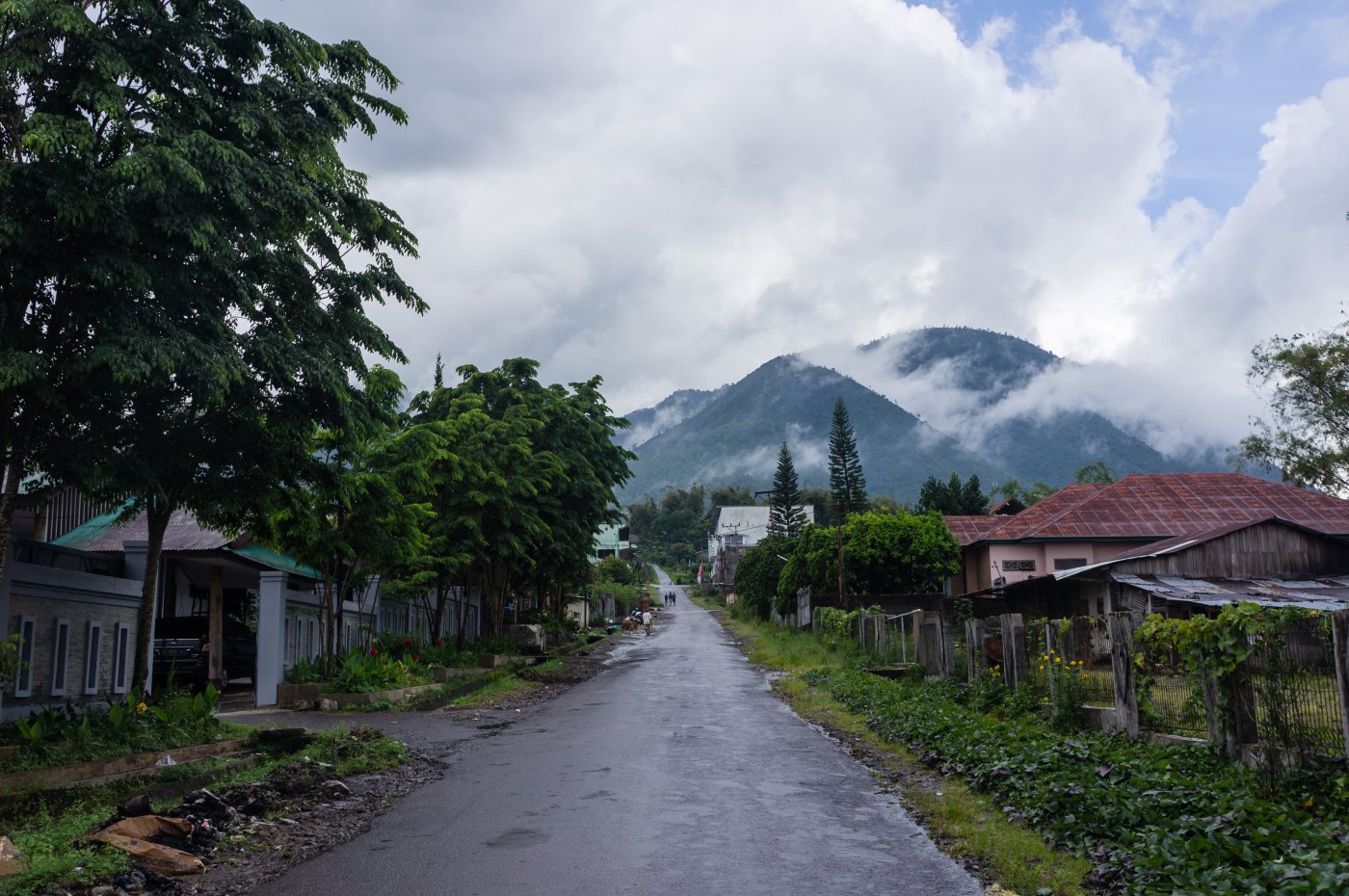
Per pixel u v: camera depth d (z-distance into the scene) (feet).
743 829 27.76
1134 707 37.58
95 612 43.98
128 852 23.26
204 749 37.58
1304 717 27.68
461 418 87.97
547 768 38.73
